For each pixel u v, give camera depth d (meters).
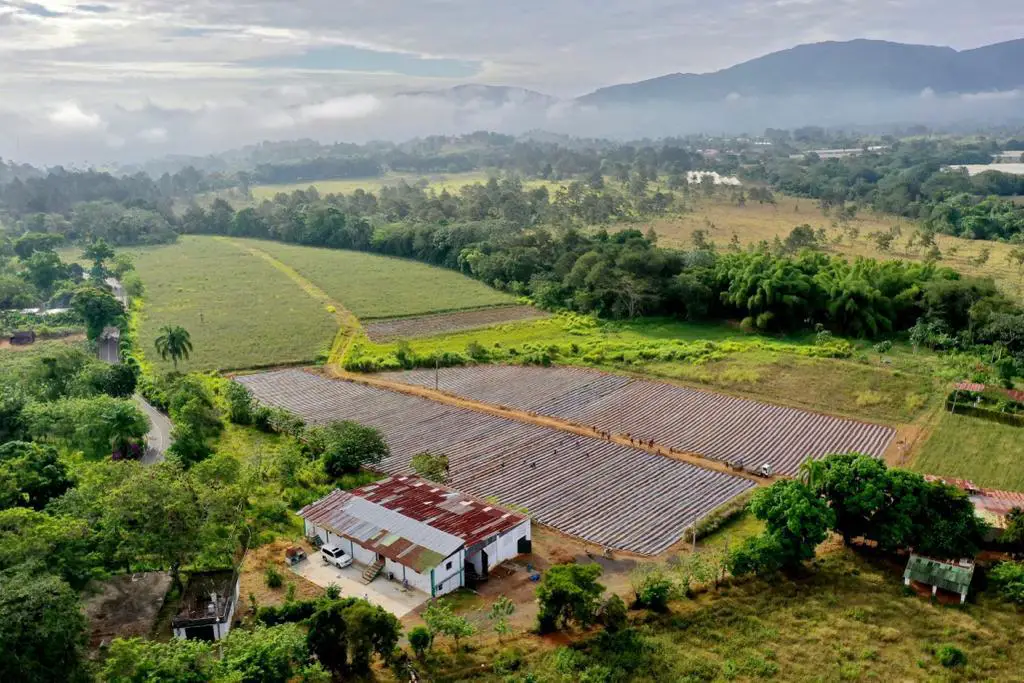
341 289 165.00
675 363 109.75
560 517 64.75
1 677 34.88
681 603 50.88
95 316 121.44
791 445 80.38
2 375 95.50
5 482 54.78
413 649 45.53
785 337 122.50
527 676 42.81
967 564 50.88
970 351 108.44
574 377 105.81
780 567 54.03
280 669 39.28
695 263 140.88
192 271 188.12
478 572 55.00
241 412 87.94
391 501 61.81
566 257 153.25
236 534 55.44
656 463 76.06
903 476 54.66
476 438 83.44
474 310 146.75
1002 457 74.69
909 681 42.22
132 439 79.00
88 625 45.72
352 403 96.50
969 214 194.25
